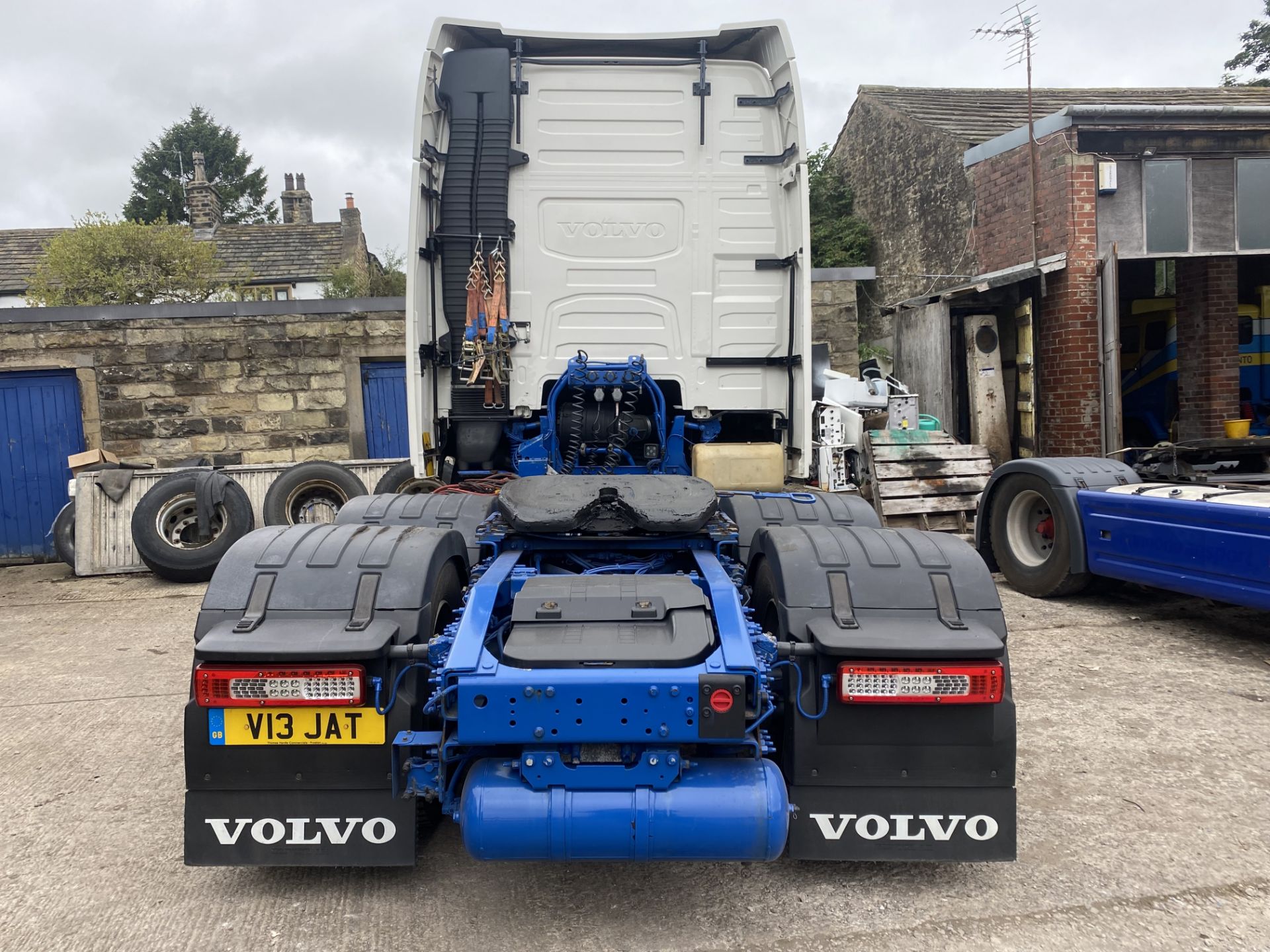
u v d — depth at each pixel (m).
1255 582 4.51
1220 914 2.52
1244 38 25.34
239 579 2.64
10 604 7.19
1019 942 2.40
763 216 4.57
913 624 2.53
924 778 2.50
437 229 4.49
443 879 2.74
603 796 2.18
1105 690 4.38
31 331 9.66
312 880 2.75
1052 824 3.06
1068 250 8.88
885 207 14.34
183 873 2.80
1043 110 13.27
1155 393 10.73
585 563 3.27
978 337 9.71
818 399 8.51
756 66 4.57
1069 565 5.82
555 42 4.56
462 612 2.67
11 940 2.45
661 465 4.38
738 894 2.65
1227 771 3.46
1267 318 10.53
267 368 9.96
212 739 2.45
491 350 4.28
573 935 2.45
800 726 2.50
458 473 4.70
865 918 2.51
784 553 2.75
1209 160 9.07
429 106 4.38
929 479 7.85
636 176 4.53
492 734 2.18
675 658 2.25
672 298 4.56
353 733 2.45
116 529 8.30
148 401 9.85
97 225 16.12
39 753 3.86
